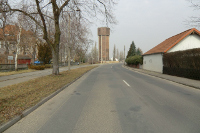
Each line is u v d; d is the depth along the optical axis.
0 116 4.31
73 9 13.61
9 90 8.09
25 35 23.50
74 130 3.64
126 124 3.92
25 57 40.69
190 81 11.37
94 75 17.94
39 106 5.73
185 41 19.47
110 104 5.77
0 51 31.92
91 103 5.98
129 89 8.77
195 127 3.69
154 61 22.41
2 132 3.62
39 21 14.37
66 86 10.01
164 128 3.65
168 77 14.30
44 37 13.56
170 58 16.36
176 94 7.41
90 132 3.52
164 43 24.56
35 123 4.13
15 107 5.17
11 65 23.02
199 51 11.47
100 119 4.30
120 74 18.84
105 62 97.31
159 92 7.89
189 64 13.07
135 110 5.02
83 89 9.06
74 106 5.64
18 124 4.09
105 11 13.83
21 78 14.07
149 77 15.27
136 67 35.88
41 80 11.88
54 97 7.17
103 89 8.89
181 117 4.35
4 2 10.68
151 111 4.90
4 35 22.91
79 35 20.34
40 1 12.29
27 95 6.96
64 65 48.66
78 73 18.88
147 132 3.45
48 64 34.47
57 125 3.96
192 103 5.80
